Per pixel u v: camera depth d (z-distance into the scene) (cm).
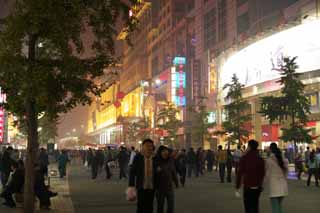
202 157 3312
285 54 5188
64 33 967
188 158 3050
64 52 1009
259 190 995
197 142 6309
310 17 5231
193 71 8575
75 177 3234
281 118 3459
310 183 2525
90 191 2111
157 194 1062
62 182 2725
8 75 991
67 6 970
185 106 8388
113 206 1530
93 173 3022
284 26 5344
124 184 2566
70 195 1912
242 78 6128
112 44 1094
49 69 973
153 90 11769
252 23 6875
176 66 9319
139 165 917
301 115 3378
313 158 2320
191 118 8212
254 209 996
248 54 5984
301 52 4978
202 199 1725
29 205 993
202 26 8950
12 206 1441
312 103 4944
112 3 1059
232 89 4634
